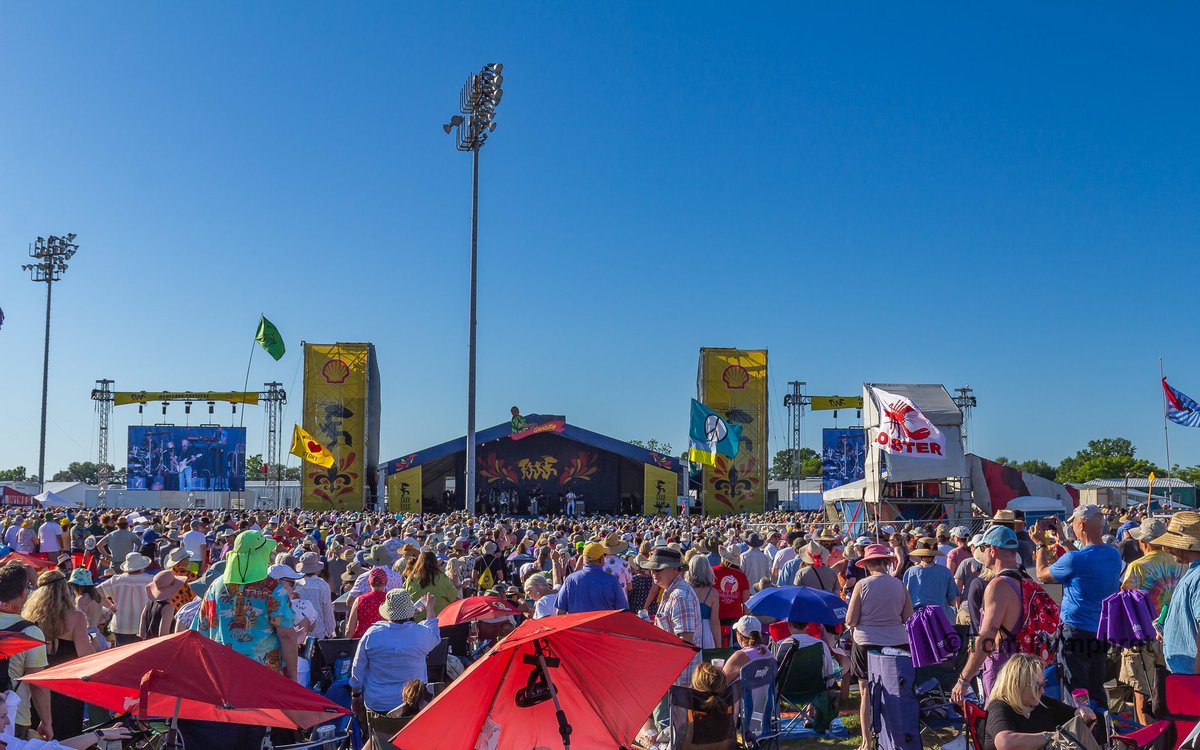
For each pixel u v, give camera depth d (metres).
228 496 67.38
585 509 70.62
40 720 6.82
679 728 7.38
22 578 6.89
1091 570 7.55
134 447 61.09
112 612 12.32
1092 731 6.34
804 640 10.20
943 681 9.88
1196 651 6.77
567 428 64.62
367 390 57.44
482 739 5.47
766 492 56.12
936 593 11.53
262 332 43.34
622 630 5.50
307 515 39.84
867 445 31.84
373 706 8.34
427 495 75.12
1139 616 7.14
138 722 6.80
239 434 61.78
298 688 6.01
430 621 8.90
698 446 41.47
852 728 10.20
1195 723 6.27
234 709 5.70
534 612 11.90
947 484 34.66
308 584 12.12
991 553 7.38
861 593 8.44
